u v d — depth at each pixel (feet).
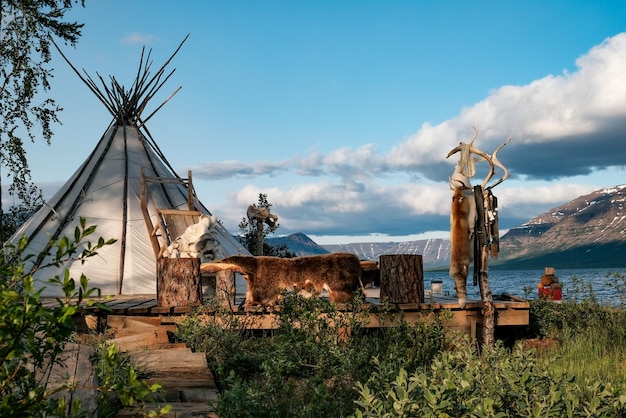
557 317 37.01
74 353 18.74
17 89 53.67
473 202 31.42
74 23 56.18
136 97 63.16
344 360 22.61
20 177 53.88
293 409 19.20
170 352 22.34
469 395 13.44
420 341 29.45
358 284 32.68
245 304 32.42
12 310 8.88
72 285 9.16
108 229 52.06
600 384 13.94
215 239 41.88
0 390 9.80
